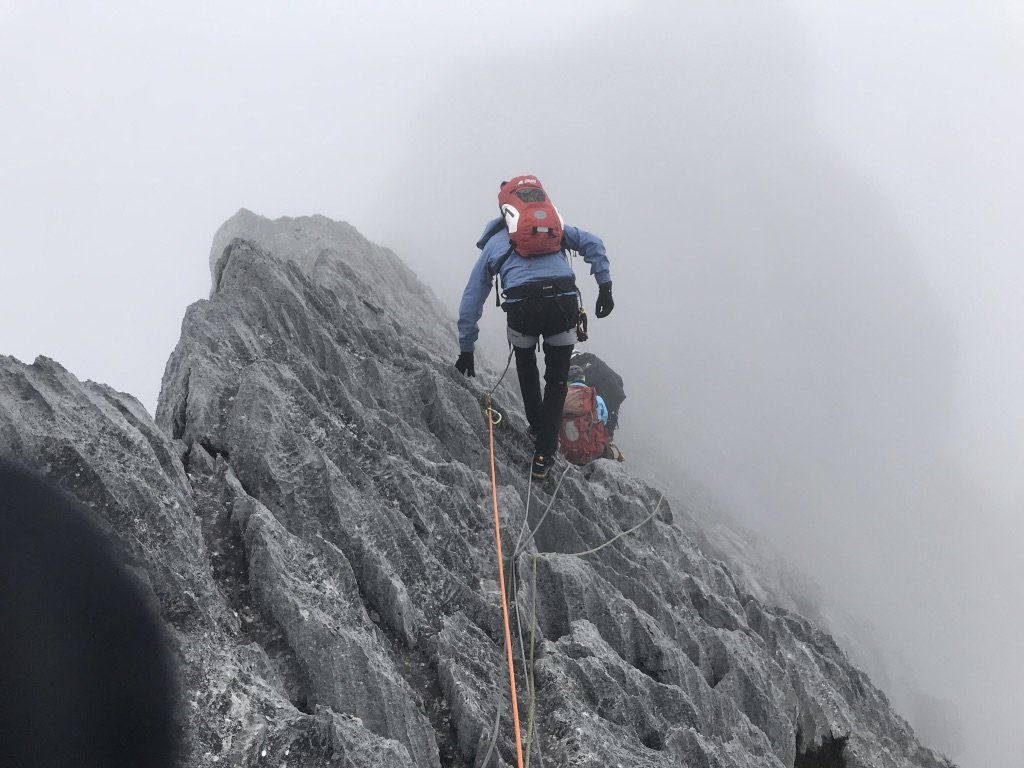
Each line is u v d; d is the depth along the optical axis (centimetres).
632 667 593
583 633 603
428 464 722
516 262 743
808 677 796
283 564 488
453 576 586
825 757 746
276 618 466
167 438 552
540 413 817
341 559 519
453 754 473
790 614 1005
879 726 849
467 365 840
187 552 458
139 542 430
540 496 795
